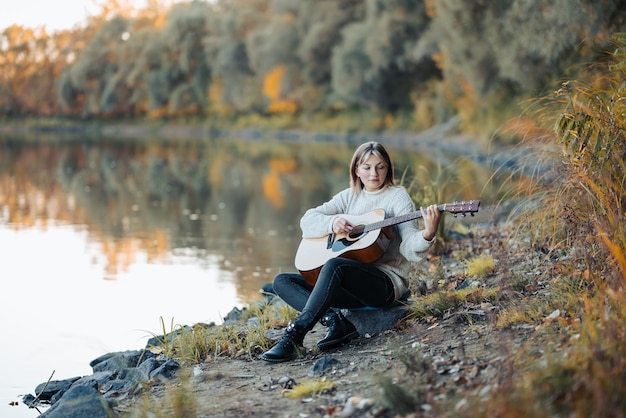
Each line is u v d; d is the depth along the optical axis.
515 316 3.90
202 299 6.96
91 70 69.94
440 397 3.14
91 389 3.90
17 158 29.23
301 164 24.50
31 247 9.78
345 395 3.42
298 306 4.39
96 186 18.55
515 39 19.38
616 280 3.56
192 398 3.61
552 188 5.18
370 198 4.41
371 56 35.22
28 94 78.38
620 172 4.24
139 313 6.52
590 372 2.87
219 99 56.28
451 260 6.27
